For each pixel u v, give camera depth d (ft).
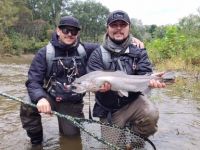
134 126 6.74
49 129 7.72
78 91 6.07
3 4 67.51
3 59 44.55
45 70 6.66
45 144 6.82
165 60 22.44
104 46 6.58
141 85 6.10
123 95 6.25
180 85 13.20
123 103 6.59
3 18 66.74
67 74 6.72
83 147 6.61
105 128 6.31
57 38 6.70
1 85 14.64
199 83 13.44
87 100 10.67
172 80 6.11
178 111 9.15
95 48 7.11
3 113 9.19
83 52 6.83
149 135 6.74
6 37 59.47
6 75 19.54
